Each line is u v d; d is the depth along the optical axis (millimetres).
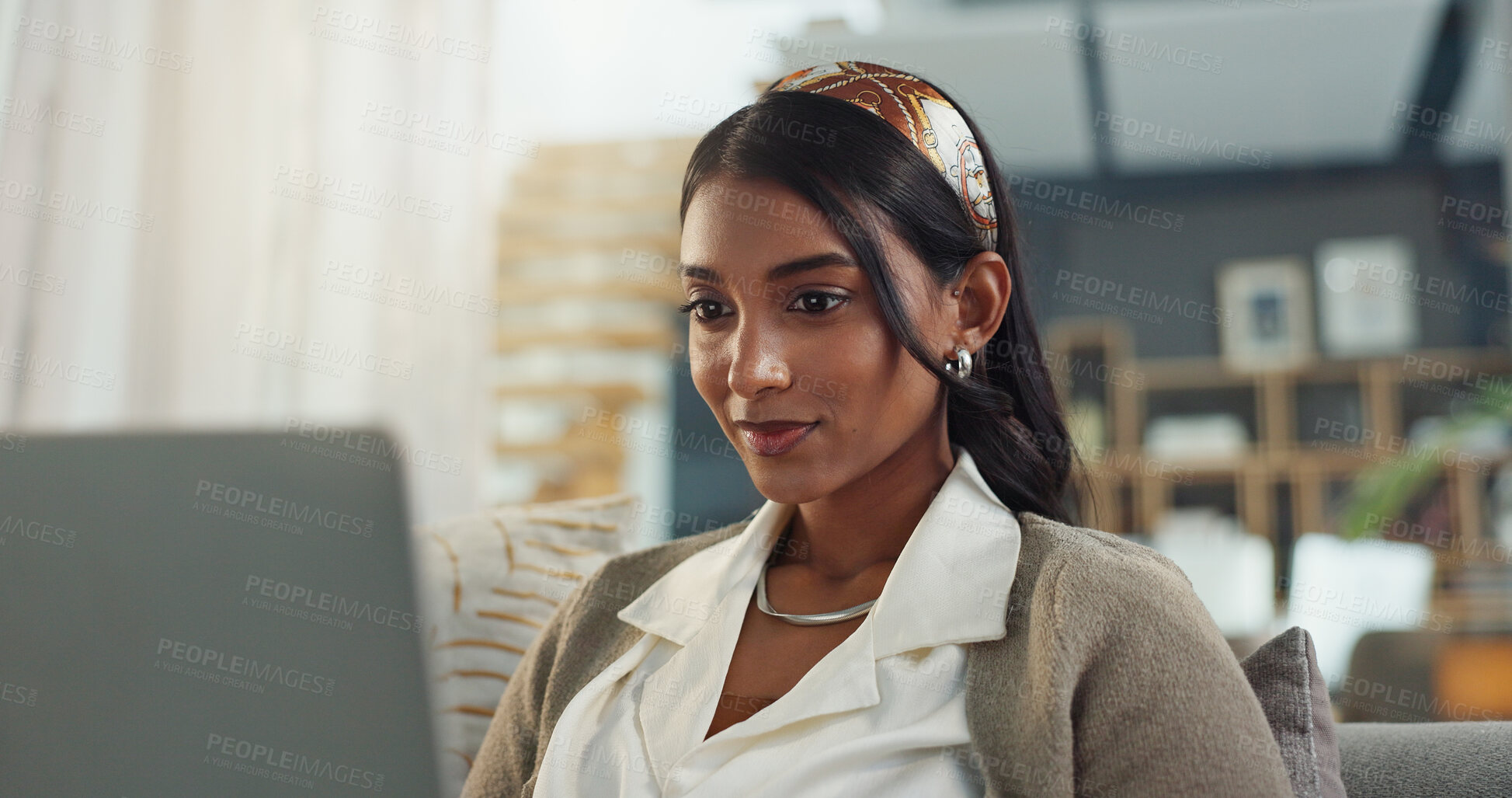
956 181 821
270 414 2582
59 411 2484
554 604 1215
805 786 687
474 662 1172
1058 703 656
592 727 815
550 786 791
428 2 2701
